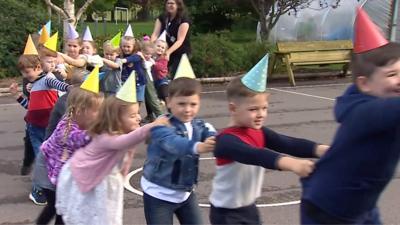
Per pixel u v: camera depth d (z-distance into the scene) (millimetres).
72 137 3854
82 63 7055
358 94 2609
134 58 8445
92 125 3635
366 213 2730
